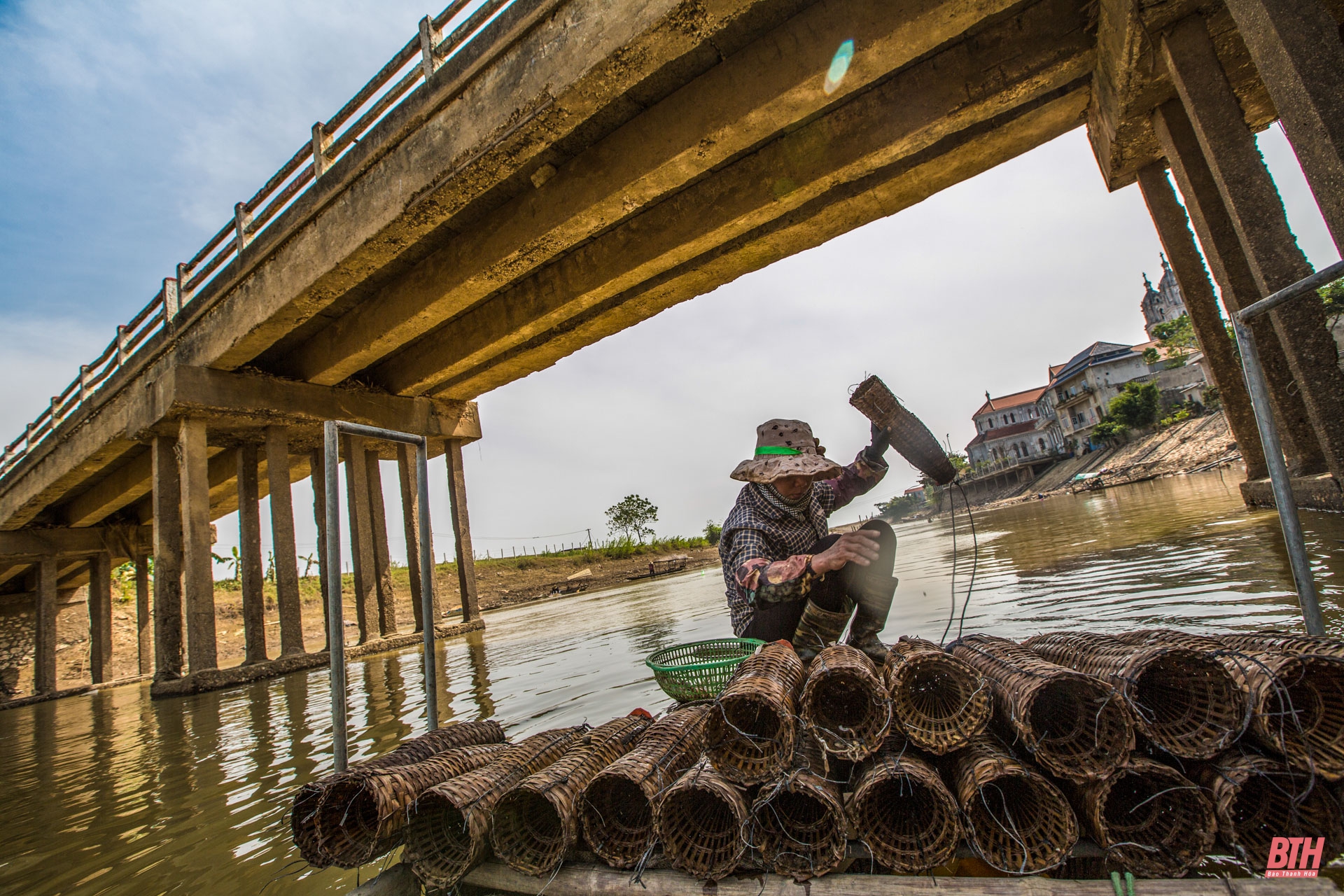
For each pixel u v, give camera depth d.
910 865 1.35
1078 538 9.92
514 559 41.31
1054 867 1.31
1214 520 8.41
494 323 10.64
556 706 4.32
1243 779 1.27
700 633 7.23
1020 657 1.66
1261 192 5.41
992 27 6.65
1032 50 6.54
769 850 1.42
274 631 21.12
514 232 8.20
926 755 1.57
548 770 1.72
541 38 6.44
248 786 3.52
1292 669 1.28
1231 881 1.24
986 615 4.87
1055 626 4.07
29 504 15.56
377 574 13.00
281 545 11.42
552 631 11.10
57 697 15.27
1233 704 1.31
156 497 11.58
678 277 9.30
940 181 7.90
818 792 1.37
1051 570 6.84
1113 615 4.08
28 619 19.64
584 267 9.33
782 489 2.35
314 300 9.04
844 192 7.88
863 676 1.46
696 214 8.23
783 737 1.42
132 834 2.95
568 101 6.38
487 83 6.86
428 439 14.63
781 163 7.64
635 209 7.70
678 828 1.51
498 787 1.73
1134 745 1.32
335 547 2.22
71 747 6.21
